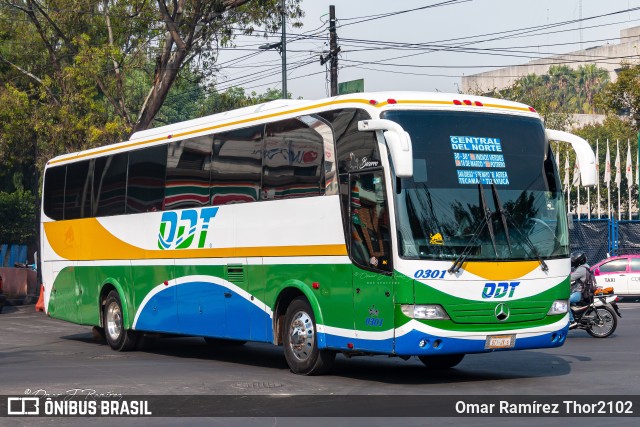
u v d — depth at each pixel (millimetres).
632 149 66000
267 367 15555
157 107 32375
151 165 18047
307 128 13898
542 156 13172
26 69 36750
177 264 17031
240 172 15383
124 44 34750
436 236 12172
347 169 13016
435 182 12383
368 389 12305
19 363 16609
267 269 14594
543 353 17047
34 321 27891
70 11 33469
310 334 13773
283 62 37844
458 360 14664
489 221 12477
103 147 19859
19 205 58844
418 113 12641
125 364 16312
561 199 13172
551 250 12836
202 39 32312
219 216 15859
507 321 12406
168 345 20531
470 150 12688
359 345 12688
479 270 12234
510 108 13234
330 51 32469
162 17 32562
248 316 15062
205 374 14336
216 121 16312
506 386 12406
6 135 34125
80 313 20516
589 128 68812
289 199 14141
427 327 11969
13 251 49375
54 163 21859
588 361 15531
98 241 19766
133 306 18547
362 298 12633
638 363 15156
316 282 13500
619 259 35531
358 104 12938
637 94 42219
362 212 12688
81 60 32250
